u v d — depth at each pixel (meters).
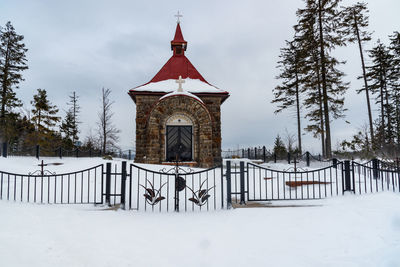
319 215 5.42
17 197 7.25
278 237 4.52
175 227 5.12
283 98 29.25
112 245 4.18
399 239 3.99
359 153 15.66
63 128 42.22
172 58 20.22
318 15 21.83
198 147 15.59
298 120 27.95
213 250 4.11
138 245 4.25
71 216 5.45
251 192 8.62
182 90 16.16
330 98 21.25
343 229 4.61
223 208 6.57
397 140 17.00
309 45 22.25
